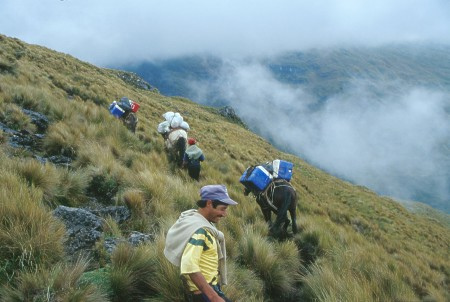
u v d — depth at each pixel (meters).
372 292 6.40
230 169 17.22
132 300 4.76
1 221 4.75
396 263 10.76
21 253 4.54
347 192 40.38
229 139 42.56
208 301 3.50
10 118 10.44
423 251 22.38
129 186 8.60
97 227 6.15
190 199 8.98
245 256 7.05
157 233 6.72
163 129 13.55
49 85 18.67
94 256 5.46
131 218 7.21
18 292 3.97
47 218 5.21
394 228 28.36
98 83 33.31
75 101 15.95
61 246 5.04
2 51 21.19
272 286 6.82
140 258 5.18
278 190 9.68
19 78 15.96
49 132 10.75
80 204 7.48
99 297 4.25
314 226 10.26
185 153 12.63
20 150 8.72
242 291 5.57
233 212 10.00
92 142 10.82
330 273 6.74
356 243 11.80
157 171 10.59
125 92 40.22
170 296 4.70
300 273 7.77
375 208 34.19
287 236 9.84
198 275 3.38
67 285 4.15
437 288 10.96
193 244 3.50
